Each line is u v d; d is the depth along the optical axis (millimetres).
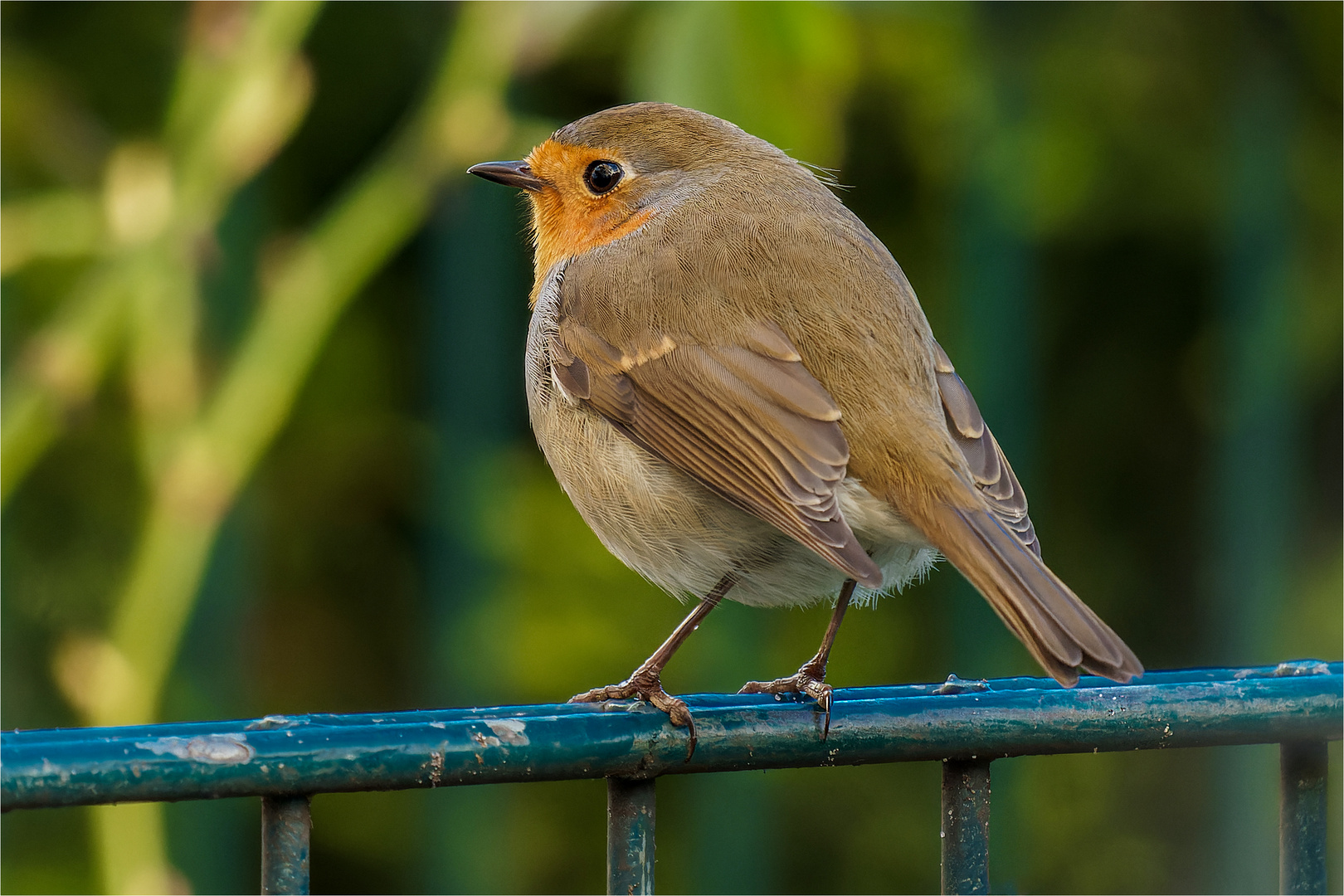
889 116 9875
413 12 9680
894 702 4676
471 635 9016
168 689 8477
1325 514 10445
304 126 9688
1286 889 5125
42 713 9305
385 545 9930
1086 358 10555
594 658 9414
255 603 9203
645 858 4570
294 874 4020
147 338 8164
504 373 9891
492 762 4207
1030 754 4777
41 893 8898
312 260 8289
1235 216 9523
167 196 8180
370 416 9844
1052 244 10359
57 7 9398
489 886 8969
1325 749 5145
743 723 4547
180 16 9258
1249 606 9484
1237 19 9633
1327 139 10172
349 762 4020
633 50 8617
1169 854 10414
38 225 8430
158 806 8031
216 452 8008
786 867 10125
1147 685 4895
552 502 9773
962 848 4840
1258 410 9492
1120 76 9758
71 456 9398
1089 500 10609
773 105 7738
